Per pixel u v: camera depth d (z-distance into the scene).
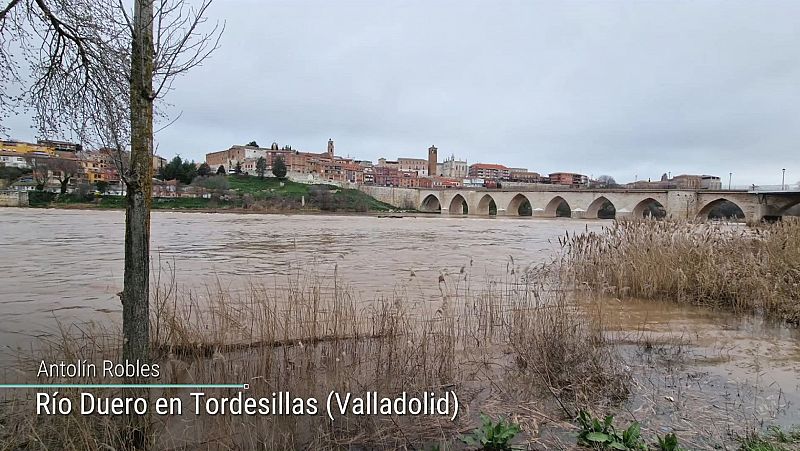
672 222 12.20
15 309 9.00
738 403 4.82
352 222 54.81
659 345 6.85
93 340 5.53
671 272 10.49
